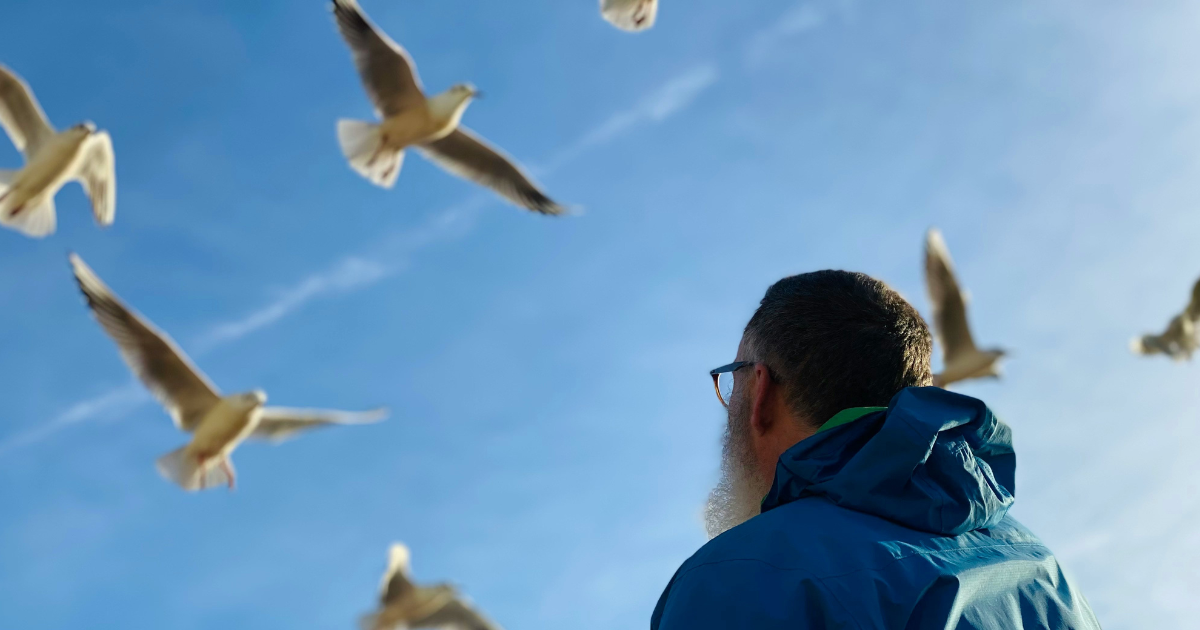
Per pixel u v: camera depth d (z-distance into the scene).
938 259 10.73
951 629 1.64
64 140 7.65
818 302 2.16
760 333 2.23
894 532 1.76
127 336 7.83
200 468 8.03
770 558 1.69
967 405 1.94
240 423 7.96
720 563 1.72
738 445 2.29
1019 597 1.79
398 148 8.59
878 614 1.61
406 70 8.35
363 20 8.41
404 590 11.30
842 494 1.81
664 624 1.73
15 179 7.70
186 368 7.98
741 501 2.26
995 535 1.91
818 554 1.68
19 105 7.95
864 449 1.82
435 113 8.41
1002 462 2.03
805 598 1.62
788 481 1.95
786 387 2.15
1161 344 10.95
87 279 7.67
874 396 2.09
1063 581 1.92
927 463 1.85
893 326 2.14
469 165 9.66
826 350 2.10
